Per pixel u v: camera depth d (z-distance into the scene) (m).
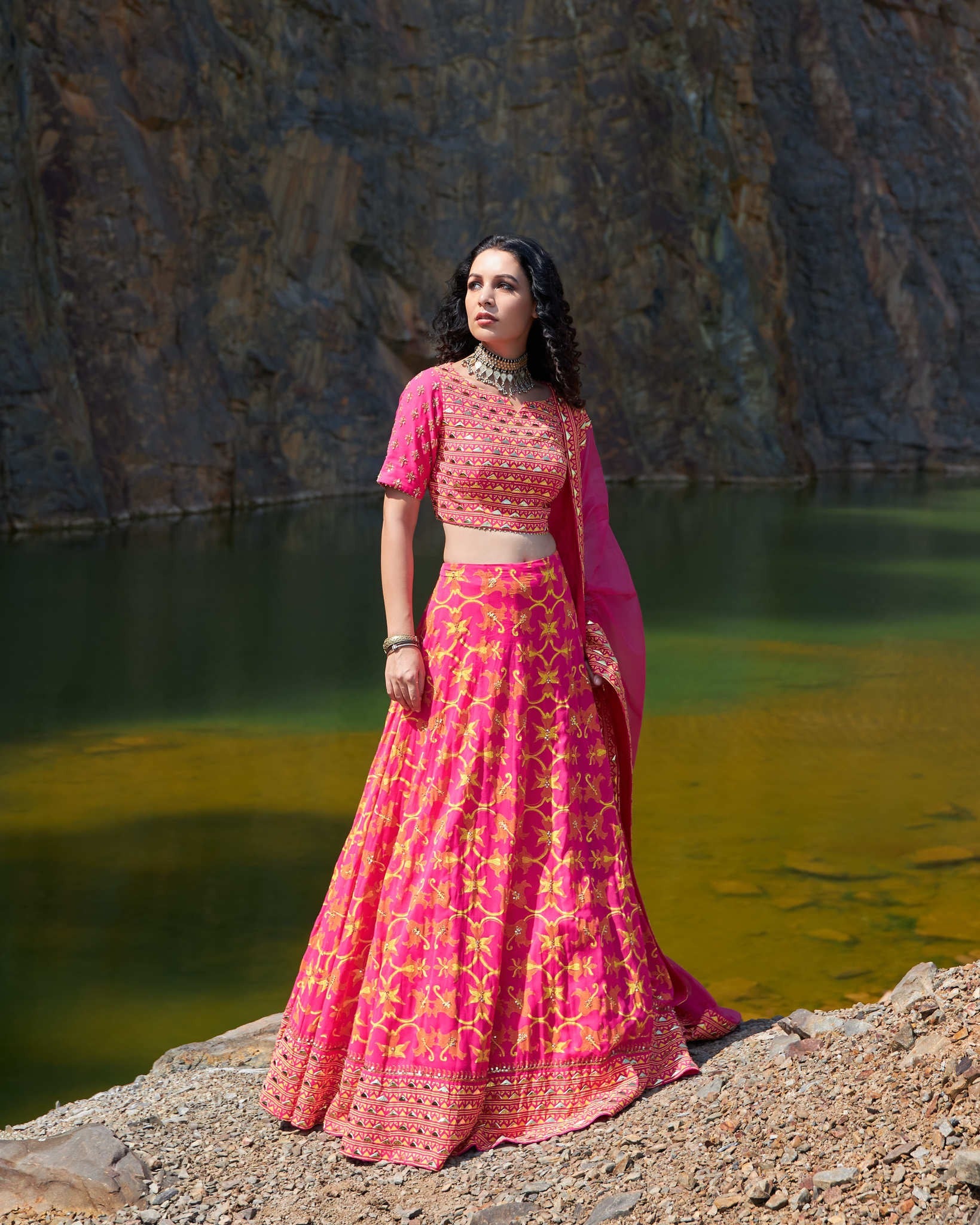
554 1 22.67
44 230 15.80
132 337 17.05
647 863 5.12
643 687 2.73
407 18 21.64
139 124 17.36
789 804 5.91
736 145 23.83
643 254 23.66
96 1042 3.61
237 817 5.68
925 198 26.77
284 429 19.56
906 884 4.83
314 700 7.94
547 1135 2.38
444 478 2.54
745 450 23.94
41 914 4.57
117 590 11.80
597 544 2.71
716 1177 2.08
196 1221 2.23
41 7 15.95
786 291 24.88
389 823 2.52
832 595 12.11
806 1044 2.48
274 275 19.70
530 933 2.46
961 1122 2.01
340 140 20.61
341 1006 2.50
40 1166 2.35
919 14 27.20
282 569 13.16
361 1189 2.29
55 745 6.88
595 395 23.73
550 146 22.91
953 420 26.77
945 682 8.56
